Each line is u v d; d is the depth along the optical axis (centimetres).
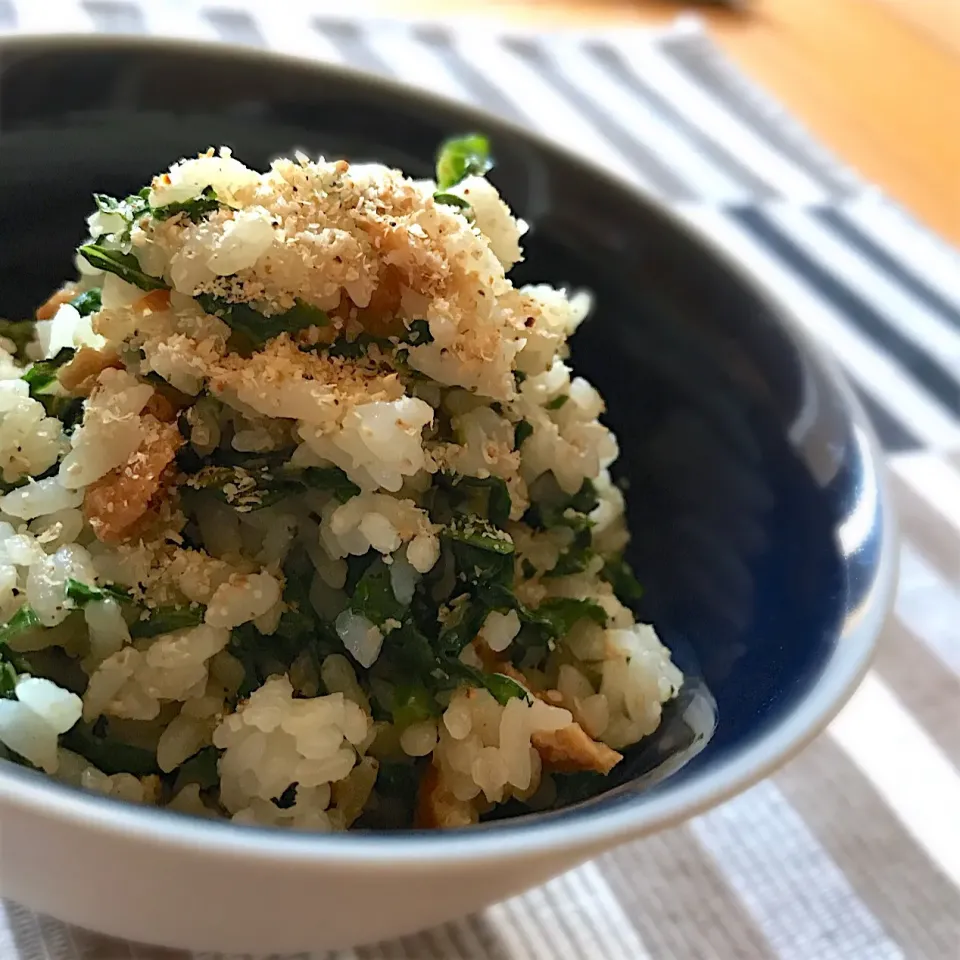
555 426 13
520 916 12
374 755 11
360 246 11
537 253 16
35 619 10
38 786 8
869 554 12
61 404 12
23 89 14
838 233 25
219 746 11
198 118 15
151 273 11
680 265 15
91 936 11
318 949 10
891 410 20
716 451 14
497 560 12
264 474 11
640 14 33
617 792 10
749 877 13
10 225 14
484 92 26
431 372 12
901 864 14
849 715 15
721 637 13
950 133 30
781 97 30
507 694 11
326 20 26
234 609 11
